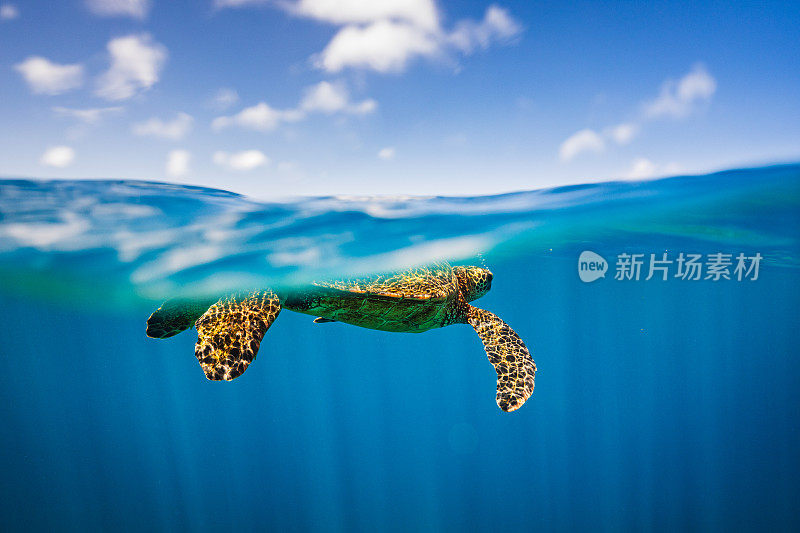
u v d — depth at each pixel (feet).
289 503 67.56
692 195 24.40
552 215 28.14
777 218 28.96
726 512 59.52
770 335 128.26
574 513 62.49
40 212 20.22
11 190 18.63
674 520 58.85
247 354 12.63
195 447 91.86
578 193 23.99
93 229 22.24
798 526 55.52
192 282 29.43
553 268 60.49
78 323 69.46
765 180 21.95
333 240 26.07
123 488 72.43
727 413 118.11
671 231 33.55
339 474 81.71
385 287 16.79
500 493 68.85
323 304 17.51
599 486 70.03
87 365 118.62
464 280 21.83
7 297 48.67
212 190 21.67
